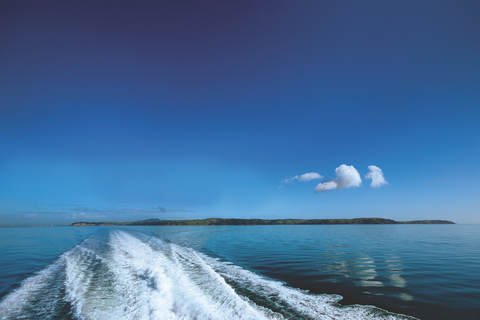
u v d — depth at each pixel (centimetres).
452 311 870
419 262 1855
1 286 1218
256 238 4169
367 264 1778
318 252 2417
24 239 4103
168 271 1455
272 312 829
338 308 888
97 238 3906
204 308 848
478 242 3419
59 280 1323
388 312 856
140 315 825
